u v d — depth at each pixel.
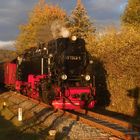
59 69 22.19
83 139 13.55
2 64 50.12
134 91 22.80
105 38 26.77
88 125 16.56
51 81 22.70
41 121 18.36
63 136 14.23
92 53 26.89
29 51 31.31
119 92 24.19
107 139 13.55
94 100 22.00
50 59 23.09
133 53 22.97
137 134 14.23
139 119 19.75
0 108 23.91
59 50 22.59
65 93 21.45
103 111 23.47
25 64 32.16
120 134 13.95
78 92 21.45
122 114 21.97
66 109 22.48
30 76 29.00
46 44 24.92
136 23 36.41
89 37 29.50
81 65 22.62
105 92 26.14
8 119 19.23
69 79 22.25
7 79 43.50
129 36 24.39
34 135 14.53
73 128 15.83
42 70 24.95
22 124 17.41
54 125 17.02
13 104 27.12
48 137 14.24
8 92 40.50
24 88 33.00
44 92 23.86
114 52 24.50
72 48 22.66
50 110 21.95
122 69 23.67
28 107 24.66
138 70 22.61
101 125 15.70
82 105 21.53
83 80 22.34
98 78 26.48
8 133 15.14
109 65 25.02
